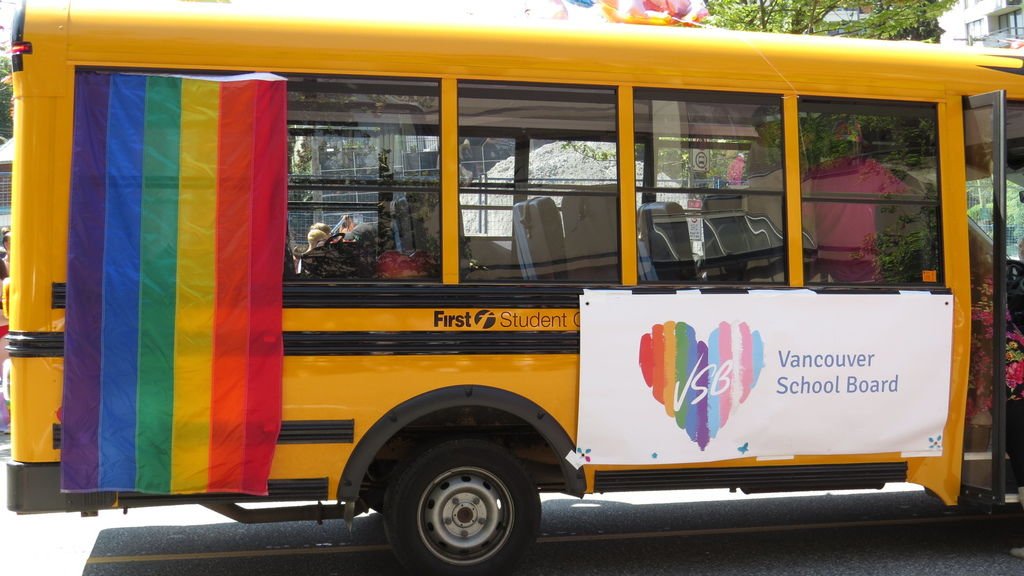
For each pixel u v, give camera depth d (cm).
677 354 477
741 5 1302
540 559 527
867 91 507
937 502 671
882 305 502
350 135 452
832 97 504
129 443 429
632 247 478
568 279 471
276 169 442
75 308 424
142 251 431
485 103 464
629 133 479
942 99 518
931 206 518
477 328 458
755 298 487
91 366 426
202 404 435
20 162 424
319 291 444
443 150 459
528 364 462
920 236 516
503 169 466
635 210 479
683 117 486
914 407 507
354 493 446
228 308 437
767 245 496
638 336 473
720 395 482
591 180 475
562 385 466
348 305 447
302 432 442
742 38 498
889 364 503
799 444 493
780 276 496
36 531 579
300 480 443
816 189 502
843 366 497
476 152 463
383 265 454
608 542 563
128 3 442
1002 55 530
